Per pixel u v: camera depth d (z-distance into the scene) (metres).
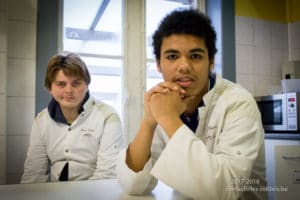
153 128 0.83
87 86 1.38
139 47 2.46
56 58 1.33
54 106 1.41
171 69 0.78
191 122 0.92
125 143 2.36
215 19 2.65
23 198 0.66
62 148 1.38
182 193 0.68
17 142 1.97
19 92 1.99
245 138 0.71
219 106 0.84
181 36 0.77
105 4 2.41
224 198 0.62
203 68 0.79
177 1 2.64
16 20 2.01
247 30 2.66
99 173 1.31
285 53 2.80
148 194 0.75
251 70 2.65
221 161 0.65
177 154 0.65
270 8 2.78
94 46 2.36
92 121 1.40
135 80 2.43
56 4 2.15
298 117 2.13
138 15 2.47
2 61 1.87
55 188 0.78
